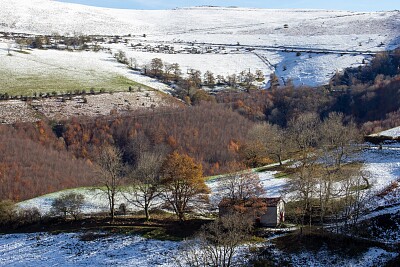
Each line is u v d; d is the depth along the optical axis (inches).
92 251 2977.4
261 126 5369.1
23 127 5536.4
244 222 2785.4
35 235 3257.9
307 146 4554.6
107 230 3208.7
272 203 3061.0
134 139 5413.4
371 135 4872.0
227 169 4503.0
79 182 4335.6
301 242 2797.7
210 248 2524.6
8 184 4188.0
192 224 3171.8
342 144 4003.4
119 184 3779.5
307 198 3083.2
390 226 2903.5
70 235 3198.8
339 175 3585.1
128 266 2763.3
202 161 5002.5
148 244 2982.3
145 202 3307.1
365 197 3206.2
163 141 5492.1
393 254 2628.0
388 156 4205.2
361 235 2849.4
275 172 4131.4
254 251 2731.3
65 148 5354.3
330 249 2731.3
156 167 3452.3
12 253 3048.7
